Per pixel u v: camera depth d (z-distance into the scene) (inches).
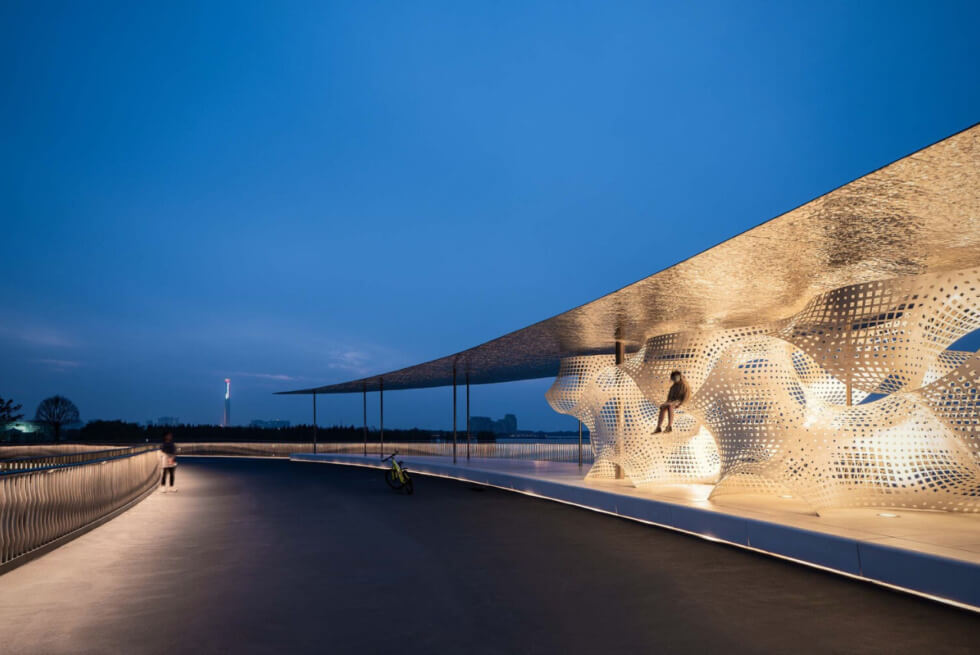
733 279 345.4
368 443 1298.0
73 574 248.8
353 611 194.4
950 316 311.4
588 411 552.7
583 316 455.5
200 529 365.4
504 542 316.2
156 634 173.0
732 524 307.7
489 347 606.9
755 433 354.9
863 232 258.4
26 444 1362.0
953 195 213.9
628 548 298.4
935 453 326.3
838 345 325.1
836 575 241.1
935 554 211.9
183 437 1651.1
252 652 158.2
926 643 164.1
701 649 159.9
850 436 336.5
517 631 174.2
